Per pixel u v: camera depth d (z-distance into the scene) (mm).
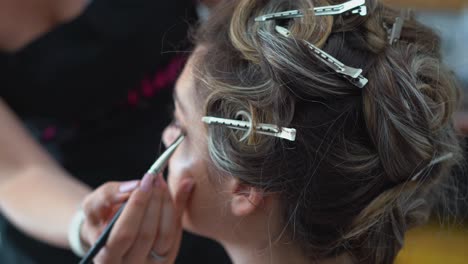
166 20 1041
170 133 753
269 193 635
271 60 598
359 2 623
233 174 631
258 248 697
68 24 990
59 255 1013
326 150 605
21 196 879
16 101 1037
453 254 1295
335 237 647
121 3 1012
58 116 1044
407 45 640
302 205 629
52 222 844
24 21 979
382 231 661
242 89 609
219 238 724
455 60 1337
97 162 1057
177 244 752
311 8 625
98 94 1020
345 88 599
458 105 740
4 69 996
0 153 905
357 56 608
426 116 608
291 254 682
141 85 1044
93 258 719
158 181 709
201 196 698
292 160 610
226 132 624
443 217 784
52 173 915
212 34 693
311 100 602
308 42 602
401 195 642
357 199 628
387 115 599
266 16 636
